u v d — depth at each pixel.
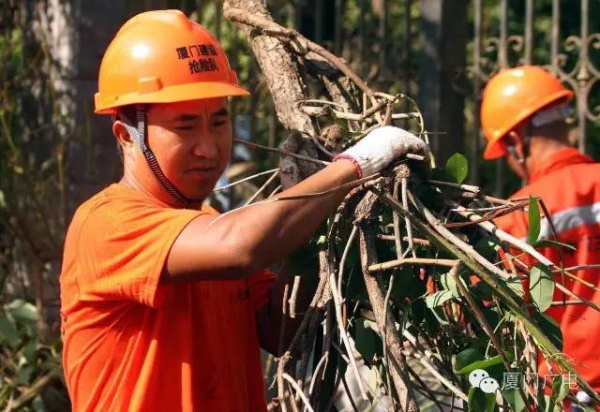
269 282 3.51
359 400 4.46
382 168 3.08
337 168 3.02
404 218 3.18
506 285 3.08
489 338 3.24
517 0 9.69
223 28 8.35
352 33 8.52
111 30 7.24
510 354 3.18
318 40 7.31
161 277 2.95
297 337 3.30
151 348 3.09
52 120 7.21
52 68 7.30
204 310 3.20
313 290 3.41
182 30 3.24
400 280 3.22
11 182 6.93
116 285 3.01
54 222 7.02
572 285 4.70
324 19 8.37
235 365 3.29
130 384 3.11
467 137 9.05
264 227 2.85
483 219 3.21
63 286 3.22
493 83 5.44
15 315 6.12
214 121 3.16
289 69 3.84
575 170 4.89
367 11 8.72
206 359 3.19
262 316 3.51
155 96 3.10
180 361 3.12
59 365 6.10
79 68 7.19
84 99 7.19
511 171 9.08
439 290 3.29
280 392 3.21
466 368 3.07
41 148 7.38
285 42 3.88
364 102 3.73
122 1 7.28
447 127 7.06
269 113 7.47
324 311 3.29
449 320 3.37
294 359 3.34
